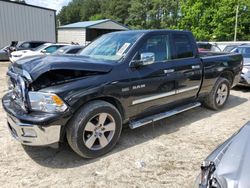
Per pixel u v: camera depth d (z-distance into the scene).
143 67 3.92
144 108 4.04
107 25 33.69
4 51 18.47
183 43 4.72
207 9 37.31
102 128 3.50
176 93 4.52
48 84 3.12
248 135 2.11
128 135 4.31
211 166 1.90
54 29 25.42
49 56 3.65
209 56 5.45
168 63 4.33
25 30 23.06
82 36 32.59
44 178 3.07
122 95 3.64
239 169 1.71
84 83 3.27
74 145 3.28
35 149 3.77
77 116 3.23
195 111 5.73
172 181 3.03
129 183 2.99
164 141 4.10
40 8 23.91
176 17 51.47
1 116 5.22
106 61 3.71
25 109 3.16
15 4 22.06
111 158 3.53
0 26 21.33
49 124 3.02
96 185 2.95
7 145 3.89
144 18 56.16
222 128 4.72
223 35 36.50
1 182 2.98
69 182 2.99
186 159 3.54
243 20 36.12
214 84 5.52
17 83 3.30
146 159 3.52
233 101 6.80
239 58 6.18
